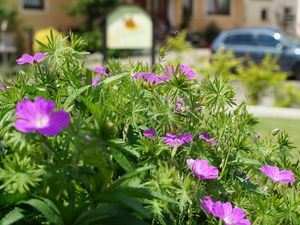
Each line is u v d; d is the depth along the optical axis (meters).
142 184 2.03
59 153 1.85
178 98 2.37
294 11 32.56
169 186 2.00
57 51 2.42
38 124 1.76
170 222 2.09
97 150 1.79
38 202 1.81
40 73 2.39
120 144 1.96
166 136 2.27
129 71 2.71
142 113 2.34
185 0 31.19
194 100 2.38
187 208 2.12
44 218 1.95
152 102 2.36
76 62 2.45
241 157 2.47
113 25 12.98
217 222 2.16
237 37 18.42
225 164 2.33
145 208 1.96
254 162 2.44
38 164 1.89
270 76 11.27
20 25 24.39
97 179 1.91
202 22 31.36
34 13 26.91
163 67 2.56
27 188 1.78
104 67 2.87
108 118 2.02
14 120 2.04
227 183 2.36
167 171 2.02
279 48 17.95
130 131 2.34
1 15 23.47
